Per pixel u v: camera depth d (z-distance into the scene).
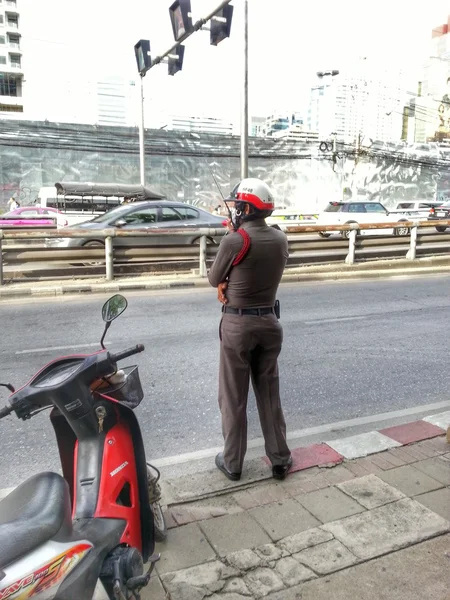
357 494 3.04
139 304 9.23
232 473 3.24
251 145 32.03
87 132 28.42
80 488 2.13
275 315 3.18
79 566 1.64
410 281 12.18
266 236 3.01
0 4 67.88
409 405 4.70
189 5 12.28
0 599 1.34
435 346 6.65
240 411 3.19
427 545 2.59
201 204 31.38
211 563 2.49
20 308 8.88
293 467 3.39
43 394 2.05
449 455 3.51
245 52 15.05
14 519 1.54
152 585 2.35
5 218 18.38
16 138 27.23
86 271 10.94
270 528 2.75
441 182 38.47
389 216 24.34
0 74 69.31
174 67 14.47
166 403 4.72
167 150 30.19
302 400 4.81
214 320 8.02
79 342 6.78
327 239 13.05
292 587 2.33
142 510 2.30
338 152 33.88
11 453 3.81
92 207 21.75
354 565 2.46
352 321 8.03
